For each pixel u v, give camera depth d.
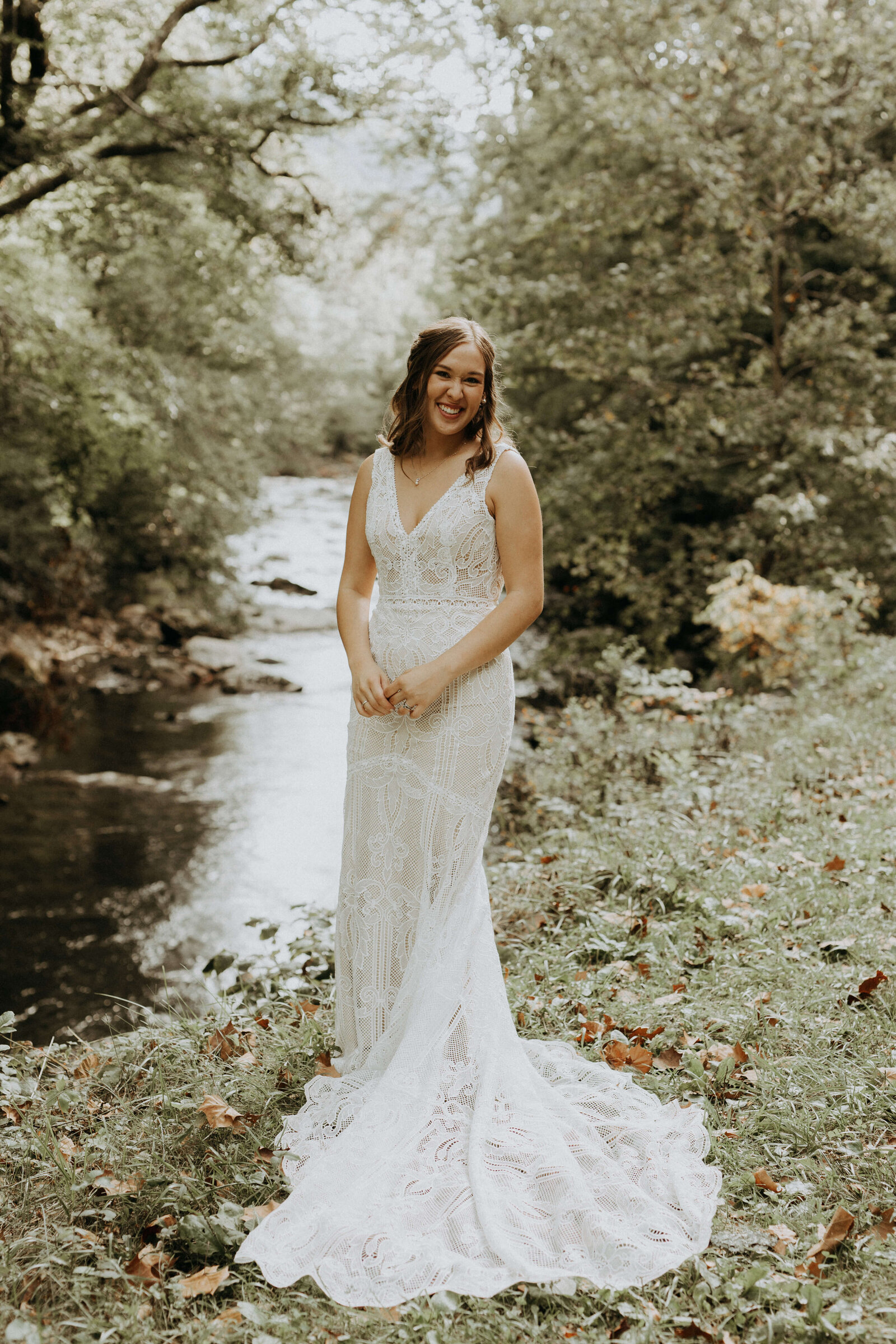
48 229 13.08
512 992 3.37
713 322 13.25
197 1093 2.80
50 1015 6.20
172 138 11.89
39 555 16.62
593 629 14.81
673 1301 2.05
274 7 11.05
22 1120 2.79
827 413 12.25
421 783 2.65
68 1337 1.97
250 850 8.99
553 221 13.02
